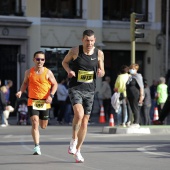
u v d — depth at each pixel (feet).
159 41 276.62
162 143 125.49
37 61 96.89
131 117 163.32
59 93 213.46
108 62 269.03
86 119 88.22
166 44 267.59
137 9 273.54
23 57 248.11
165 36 277.85
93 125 206.69
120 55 271.69
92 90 88.02
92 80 87.86
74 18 260.83
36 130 99.96
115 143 125.18
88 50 86.99
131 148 113.80
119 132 155.33
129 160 94.43
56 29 256.73
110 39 267.39
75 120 86.99
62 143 126.93
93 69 87.66
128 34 270.67
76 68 87.30
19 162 91.15
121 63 271.49
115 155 101.35
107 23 266.36
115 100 168.35
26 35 248.93
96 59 87.56
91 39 86.38
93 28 263.08
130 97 154.71
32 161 92.32
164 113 168.76
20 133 166.40
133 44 156.04
